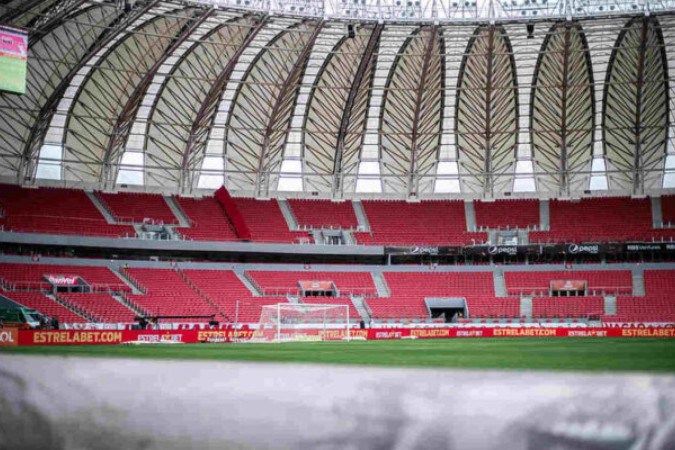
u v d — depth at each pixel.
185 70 56.00
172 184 65.19
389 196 68.62
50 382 6.46
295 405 5.24
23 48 36.00
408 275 64.81
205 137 63.16
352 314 59.12
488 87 54.47
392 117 61.81
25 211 58.47
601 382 4.49
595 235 64.19
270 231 64.88
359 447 4.89
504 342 35.56
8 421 6.49
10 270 55.69
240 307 58.31
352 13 49.56
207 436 5.48
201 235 62.69
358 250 64.38
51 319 49.22
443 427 4.64
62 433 6.11
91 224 60.06
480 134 61.88
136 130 62.03
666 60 53.53
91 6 44.38
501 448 4.46
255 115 60.91
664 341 34.19
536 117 61.38
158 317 52.28
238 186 66.69
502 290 62.53
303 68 55.44
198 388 5.80
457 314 60.94
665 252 64.12
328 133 63.41
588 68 55.00
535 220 66.19
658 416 4.27
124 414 5.94
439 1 50.34
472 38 52.41
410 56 54.94
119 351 27.41
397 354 22.30
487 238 65.56
